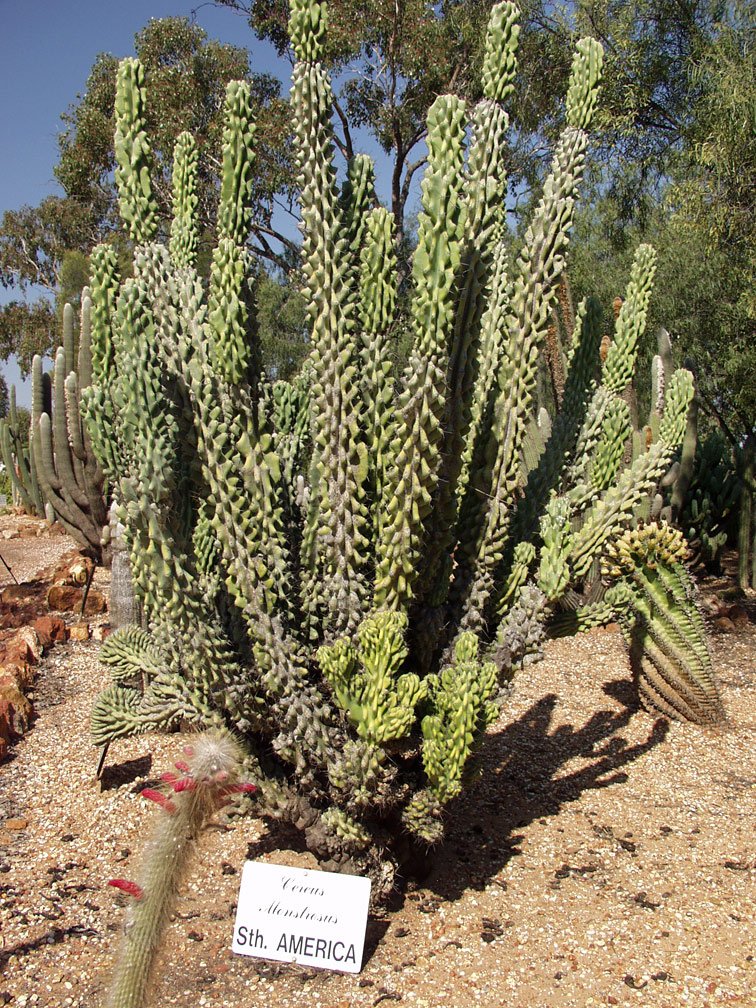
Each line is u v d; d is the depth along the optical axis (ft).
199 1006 7.62
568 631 10.42
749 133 23.09
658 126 32.63
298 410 12.98
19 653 17.61
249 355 7.68
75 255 61.16
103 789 12.03
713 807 11.53
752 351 26.17
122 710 11.35
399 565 7.79
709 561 26.86
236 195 7.82
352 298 7.68
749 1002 7.50
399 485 7.42
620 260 36.06
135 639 11.40
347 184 8.48
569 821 11.14
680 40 30.58
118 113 9.07
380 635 7.57
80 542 29.19
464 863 10.07
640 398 33.88
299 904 8.21
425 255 7.00
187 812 6.54
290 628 8.29
